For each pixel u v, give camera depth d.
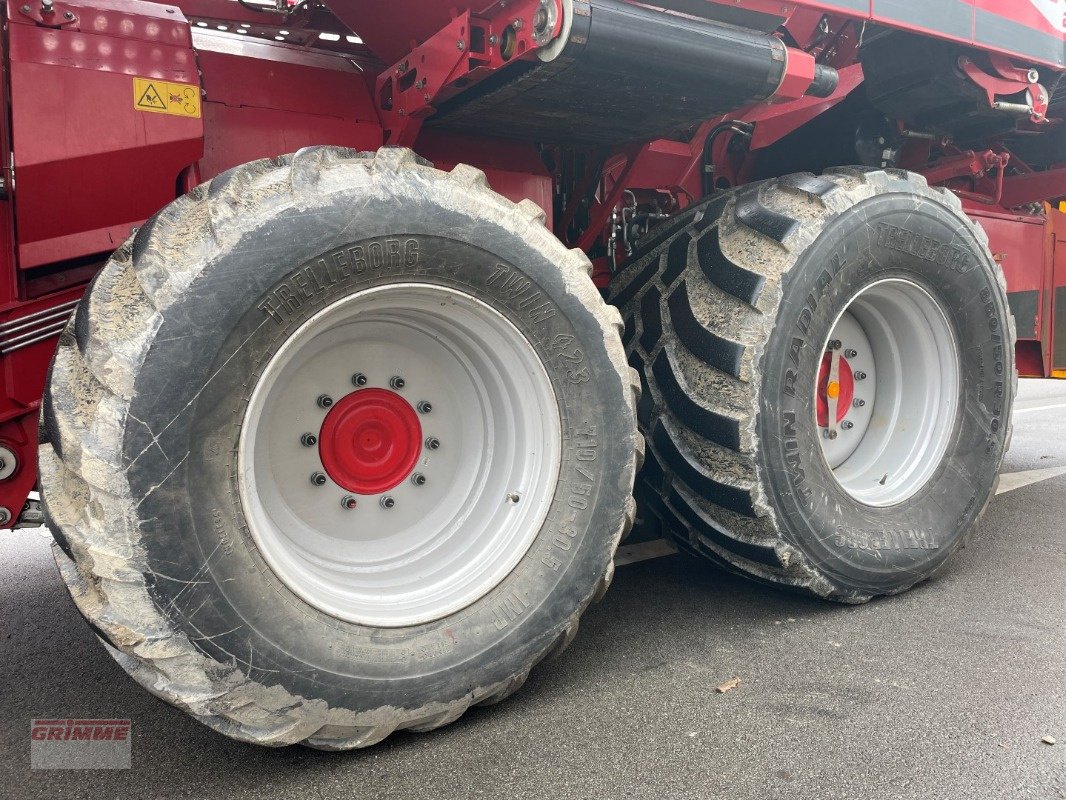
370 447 2.08
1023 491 4.54
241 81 2.30
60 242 1.95
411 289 1.85
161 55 2.00
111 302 1.59
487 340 2.02
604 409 2.07
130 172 1.98
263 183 1.68
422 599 1.96
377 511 2.10
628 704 2.07
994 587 2.95
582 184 3.05
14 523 2.01
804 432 2.49
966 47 2.90
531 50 1.95
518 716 2.01
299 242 1.67
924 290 2.85
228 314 1.60
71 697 2.15
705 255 2.57
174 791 1.70
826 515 2.55
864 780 1.72
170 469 1.56
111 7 1.95
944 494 2.95
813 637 2.49
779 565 2.50
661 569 3.17
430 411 2.17
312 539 1.99
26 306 1.96
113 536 1.52
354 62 2.63
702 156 3.46
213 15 2.57
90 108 1.91
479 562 2.04
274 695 1.69
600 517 2.08
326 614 1.78
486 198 1.90
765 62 2.23
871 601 2.81
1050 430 7.04
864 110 3.48
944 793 1.67
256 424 1.70
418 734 1.93
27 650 2.47
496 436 2.16
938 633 2.51
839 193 2.55
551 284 1.97
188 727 1.98
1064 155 4.57
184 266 1.58
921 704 2.05
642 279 2.75
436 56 2.16
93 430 1.51
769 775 1.74
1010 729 1.92
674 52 2.06
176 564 1.57
